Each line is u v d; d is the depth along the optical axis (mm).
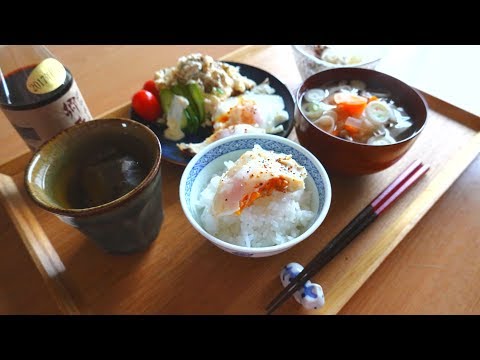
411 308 247
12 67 314
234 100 393
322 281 255
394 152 271
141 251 273
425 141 351
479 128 360
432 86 489
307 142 302
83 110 315
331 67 372
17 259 272
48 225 290
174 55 492
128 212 212
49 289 250
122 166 235
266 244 258
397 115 312
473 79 497
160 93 390
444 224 293
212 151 278
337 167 297
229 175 250
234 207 241
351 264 263
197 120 379
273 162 252
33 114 278
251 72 427
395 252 277
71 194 234
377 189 316
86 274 260
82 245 276
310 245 278
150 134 232
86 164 244
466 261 271
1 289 255
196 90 385
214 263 266
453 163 329
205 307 245
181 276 260
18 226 287
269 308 240
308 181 273
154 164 215
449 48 551
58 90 282
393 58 535
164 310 243
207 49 505
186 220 294
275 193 255
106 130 244
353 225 259
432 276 263
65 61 475
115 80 447
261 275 261
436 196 300
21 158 340
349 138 305
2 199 308
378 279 262
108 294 250
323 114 314
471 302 250
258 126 355
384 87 334
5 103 277
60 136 229
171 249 275
